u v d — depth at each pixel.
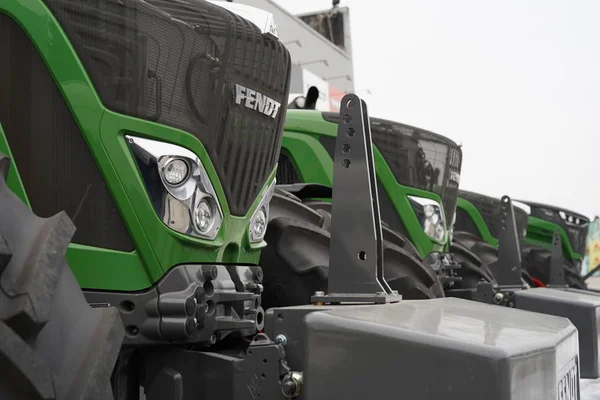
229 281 1.92
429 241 4.18
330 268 1.91
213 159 1.88
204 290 1.80
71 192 1.72
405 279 3.17
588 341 3.89
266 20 2.11
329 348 1.52
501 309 2.03
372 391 1.46
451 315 1.72
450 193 4.41
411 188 4.17
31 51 1.72
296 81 7.08
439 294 3.34
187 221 1.79
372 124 4.15
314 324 1.54
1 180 1.18
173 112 1.80
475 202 6.92
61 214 1.15
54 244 1.08
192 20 1.86
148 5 1.77
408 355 1.43
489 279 5.20
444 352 1.39
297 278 2.63
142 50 1.75
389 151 4.15
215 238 1.87
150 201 1.74
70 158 1.72
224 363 1.73
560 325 1.86
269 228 2.69
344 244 1.90
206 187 1.85
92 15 1.71
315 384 1.53
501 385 1.33
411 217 4.14
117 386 1.72
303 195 3.31
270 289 2.68
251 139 2.02
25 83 1.72
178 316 1.73
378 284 1.85
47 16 1.71
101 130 1.71
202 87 1.86
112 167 1.71
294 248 2.65
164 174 1.76
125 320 1.72
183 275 1.77
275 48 2.12
